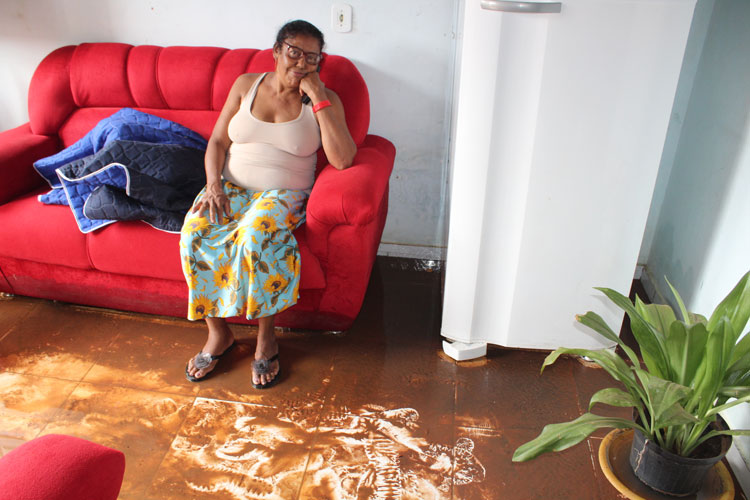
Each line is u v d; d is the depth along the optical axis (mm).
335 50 2238
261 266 1669
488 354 1942
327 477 1483
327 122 1812
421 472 1499
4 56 2424
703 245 1830
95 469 730
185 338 2018
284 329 2053
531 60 1450
